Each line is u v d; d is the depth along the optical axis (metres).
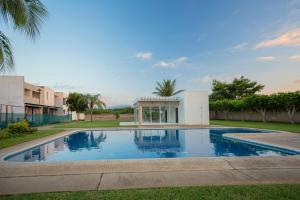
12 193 3.96
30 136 13.17
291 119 22.45
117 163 5.92
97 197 3.63
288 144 9.13
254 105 26.89
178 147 11.29
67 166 5.70
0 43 6.14
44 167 5.65
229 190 3.87
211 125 21.47
